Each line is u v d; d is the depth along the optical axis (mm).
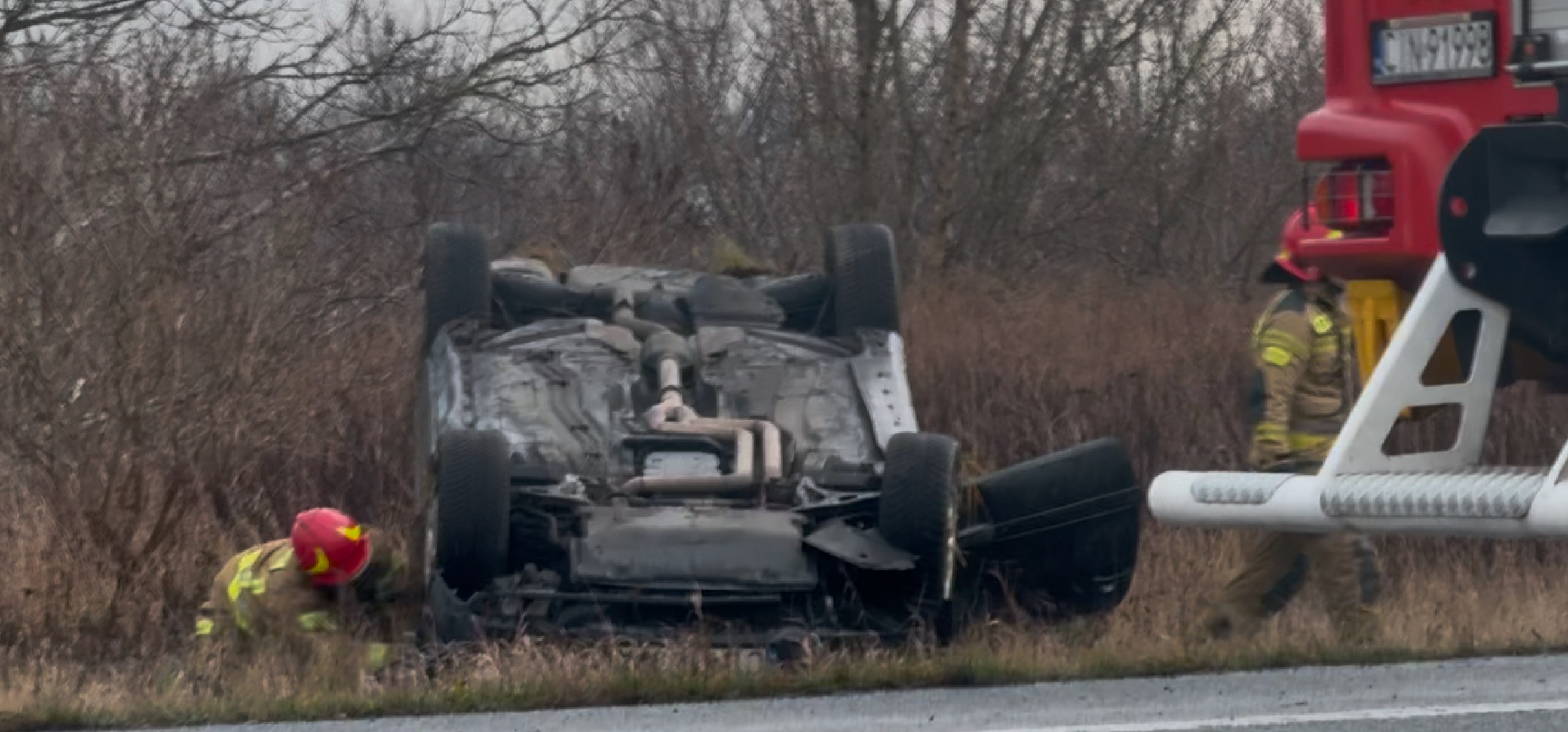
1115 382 45312
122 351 34719
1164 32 77312
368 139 60781
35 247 35562
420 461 32531
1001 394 45281
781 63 69625
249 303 37125
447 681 24766
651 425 30047
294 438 39281
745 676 23156
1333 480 18109
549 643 26516
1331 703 20453
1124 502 30641
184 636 30984
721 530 28000
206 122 41469
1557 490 16578
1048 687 22281
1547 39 20750
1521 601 30078
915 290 60750
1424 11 26578
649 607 27531
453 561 27281
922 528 27781
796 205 69062
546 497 28438
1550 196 18953
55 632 31266
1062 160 77750
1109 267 79000
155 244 36000
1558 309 19297
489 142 61969
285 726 21391
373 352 44250
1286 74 82062
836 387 32094
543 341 32938
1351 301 27672
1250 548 29703
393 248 54281
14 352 34938
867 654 25703
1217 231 79688
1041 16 71375
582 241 54688
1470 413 19359
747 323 34062
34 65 45969
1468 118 26328
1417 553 34844
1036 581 30531
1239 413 42250
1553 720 19266
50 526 34031
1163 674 22922
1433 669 22484
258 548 29094
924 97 70500
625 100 67375
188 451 35406
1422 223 26500
